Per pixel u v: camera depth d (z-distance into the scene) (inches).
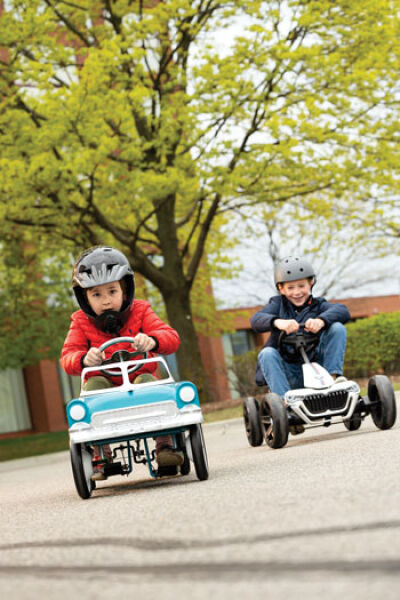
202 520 114.0
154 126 652.7
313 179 687.1
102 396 185.0
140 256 707.4
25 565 99.5
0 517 175.2
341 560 78.7
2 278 786.8
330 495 121.2
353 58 672.4
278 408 242.7
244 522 106.9
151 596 73.0
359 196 716.0
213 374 994.7
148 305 214.1
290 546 87.8
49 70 577.9
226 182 615.8
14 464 579.5
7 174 567.5
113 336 207.3
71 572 90.4
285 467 177.8
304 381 245.8
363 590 66.8
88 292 205.8
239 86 607.5
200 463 181.5
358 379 695.1
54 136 565.0
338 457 181.2
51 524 141.3
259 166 634.8
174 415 181.8
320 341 258.1
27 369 1042.1
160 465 188.4
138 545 101.3
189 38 677.9
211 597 69.9
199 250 730.8
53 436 949.8
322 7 628.1
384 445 193.6
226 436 449.1
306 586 70.4
